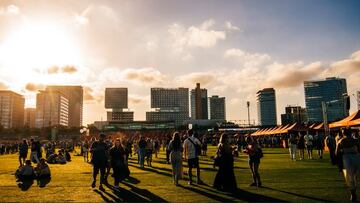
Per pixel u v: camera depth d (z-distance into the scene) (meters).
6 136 183.12
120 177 12.60
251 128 113.00
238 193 11.12
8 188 12.88
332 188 11.84
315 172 16.88
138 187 12.84
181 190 11.92
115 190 12.18
